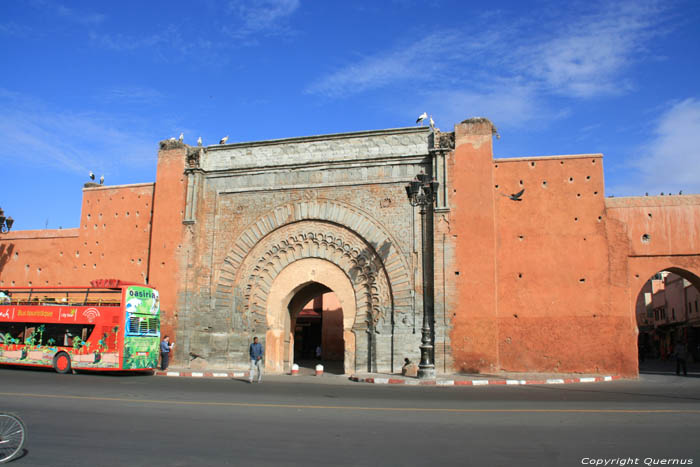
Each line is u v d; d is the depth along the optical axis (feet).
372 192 75.25
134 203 87.92
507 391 48.98
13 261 94.22
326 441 25.34
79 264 89.56
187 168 82.69
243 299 78.59
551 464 21.39
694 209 69.05
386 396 43.86
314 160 78.18
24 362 68.64
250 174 81.00
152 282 80.84
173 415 32.53
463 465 21.25
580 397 43.68
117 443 24.76
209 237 81.10
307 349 135.74
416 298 71.05
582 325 67.87
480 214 69.56
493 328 67.15
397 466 21.08
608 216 69.72
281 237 78.64
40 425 28.84
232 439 25.70
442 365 67.51
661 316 164.14
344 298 75.05
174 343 78.02
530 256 70.28
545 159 71.92
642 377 69.77
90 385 51.03
